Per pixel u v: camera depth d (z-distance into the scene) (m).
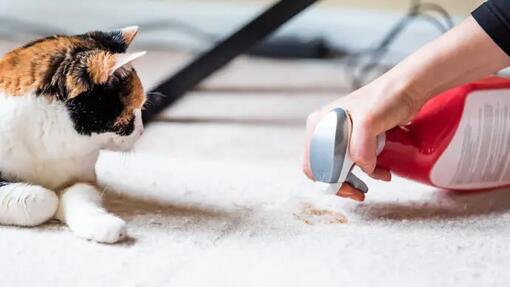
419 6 1.56
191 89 1.17
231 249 0.79
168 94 1.16
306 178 0.96
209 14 1.73
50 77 0.80
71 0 1.77
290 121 1.19
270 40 1.65
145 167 0.98
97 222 0.79
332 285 0.74
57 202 0.82
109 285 0.73
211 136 1.11
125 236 0.80
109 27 1.77
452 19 1.55
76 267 0.75
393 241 0.81
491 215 0.87
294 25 1.68
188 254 0.78
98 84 0.80
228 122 1.18
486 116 0.86
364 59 1.61
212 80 1.44
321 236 0.82
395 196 0.91
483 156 0.88
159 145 1.07
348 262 0.77
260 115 1.22
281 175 0.97
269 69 1.57
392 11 1.62
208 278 0.74
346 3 1.65
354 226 0.84
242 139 1.10
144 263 0.76
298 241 0.80
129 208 0.86
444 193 0.92
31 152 0.81
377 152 0.85
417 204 0.89
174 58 1.60
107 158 1.00
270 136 1.12
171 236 0.81
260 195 0.91
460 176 0.88
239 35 1.16
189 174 0.96
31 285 0.73
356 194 0.85
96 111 0.81
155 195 0.90
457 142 0.86
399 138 0.86
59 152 0.82
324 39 1.67
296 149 1.07
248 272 0.75
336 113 0.82
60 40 0.83
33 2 1.77
